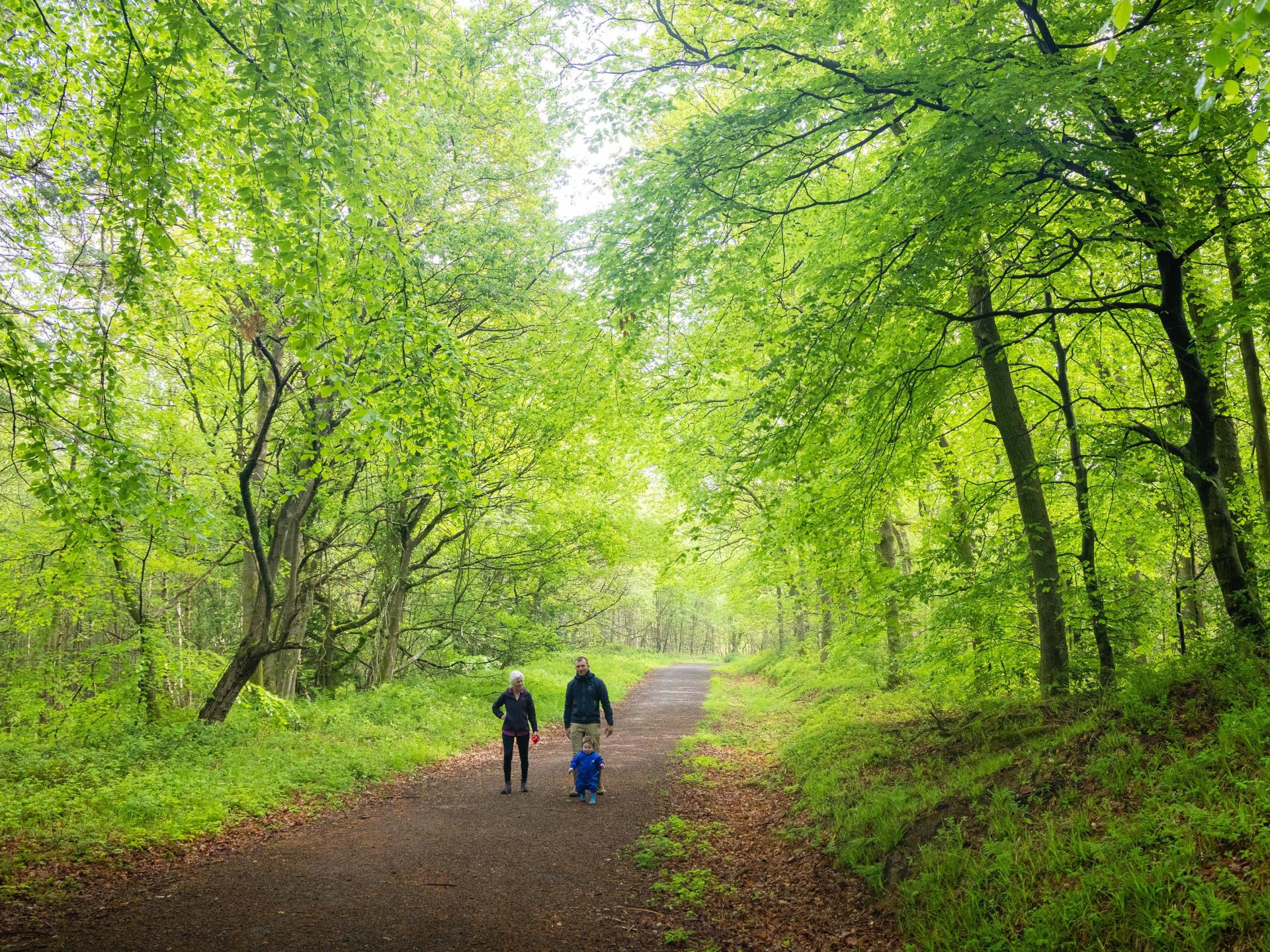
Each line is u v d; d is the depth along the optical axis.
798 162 8.31
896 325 8.30
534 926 5.31
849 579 11.57
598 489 17.52
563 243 12.30
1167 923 3.72
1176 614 9.68
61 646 19.55
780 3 8.13
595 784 9.35
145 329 9.19
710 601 56.00
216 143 8.27
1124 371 11.54
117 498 6.96
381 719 14.22
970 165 6.28
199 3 6.02
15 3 6.99
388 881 6.12
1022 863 4.89
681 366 12.50
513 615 23.61
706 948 5.08
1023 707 8.16
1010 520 10.75
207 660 14.65
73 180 8.37
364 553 21.00
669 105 8.64
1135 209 6.56
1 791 7.50
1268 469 8.89
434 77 10.08
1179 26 6.03
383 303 7.87
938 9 7.22
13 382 6.68
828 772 8.88
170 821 7.16
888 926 5.15
